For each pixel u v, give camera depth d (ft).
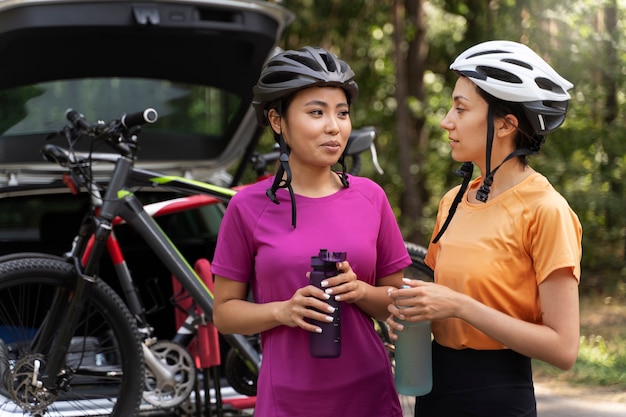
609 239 30.30
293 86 9.14
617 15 30.66
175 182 15.66
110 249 15.58
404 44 37.52
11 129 17.49
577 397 18.30
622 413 17.01
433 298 8.55
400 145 34.09
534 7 30.94
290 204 9.40
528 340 8.53
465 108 9.02
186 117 18.61
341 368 9.36
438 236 9.37
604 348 21.79
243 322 9.34
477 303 8.63
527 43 31.07
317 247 9.25
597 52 29.94
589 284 29.66
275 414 9.40
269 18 17.12
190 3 16.29
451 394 9.11
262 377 9.62
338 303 8.93
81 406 14.88
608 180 30.37
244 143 18.88
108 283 17.93
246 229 9.48
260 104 9.56
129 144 15.14
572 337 8.55
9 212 22.63
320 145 9.24
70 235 19.24
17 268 14.20
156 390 15.37
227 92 18.38
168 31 16.69
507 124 8.95
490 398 8.94
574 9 30.30
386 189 38.81
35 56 16.72
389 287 9.38
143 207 15.37
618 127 30.04
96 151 18.08
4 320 15.38
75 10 15.99
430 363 9.16
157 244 15.14
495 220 8.89
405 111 33.99
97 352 15.89
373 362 9.50
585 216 30.71
